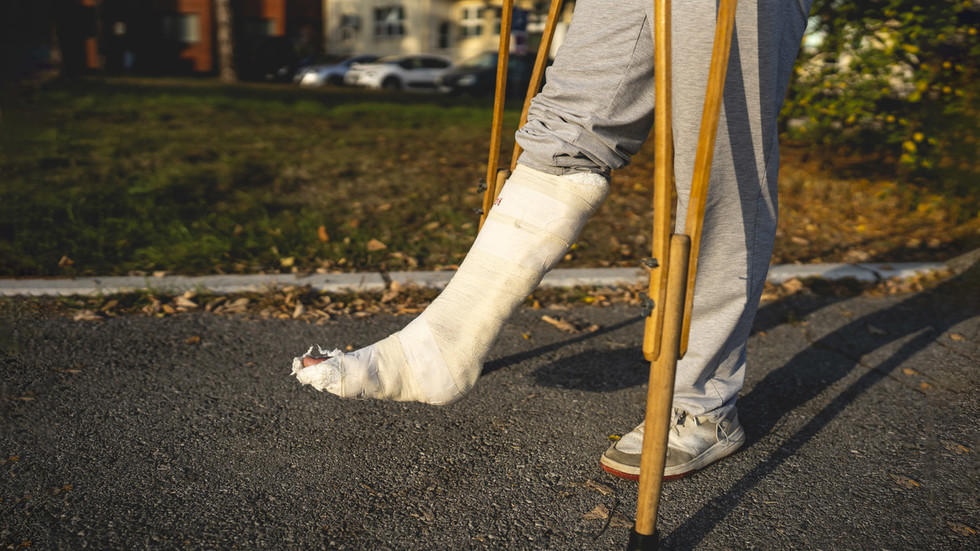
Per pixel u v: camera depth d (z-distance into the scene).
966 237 4.47
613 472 1.90
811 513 1.77
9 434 2.03
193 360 2.57
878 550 1.64
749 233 1.72
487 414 2.25
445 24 29.52
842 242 4.41
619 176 6.00
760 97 1.60
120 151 5.98
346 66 21.47
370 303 3.23
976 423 2.25
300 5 29.77
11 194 4.46
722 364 1.89
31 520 1.65
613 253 4.09
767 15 1.54
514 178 1.62
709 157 1.33
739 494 1.85
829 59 5.63
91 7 25.45
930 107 5.24
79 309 2.99
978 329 3.07
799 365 2.71
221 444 2.03
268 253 3.75
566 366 2.64
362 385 1.57
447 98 13.83
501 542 1.63
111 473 1.86
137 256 3.64
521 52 12.75
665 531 1.69
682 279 1.30
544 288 3.47
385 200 4.85
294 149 6.48
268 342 2.77
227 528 1.65
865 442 2.13
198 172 5.31
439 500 1.79
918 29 4.96
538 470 1.94
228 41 22.64
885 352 2.83
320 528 1.66
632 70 1.54
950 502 1.83
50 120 7.25
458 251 3.94
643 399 2.39
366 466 1.94
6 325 2.79
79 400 2.25
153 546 1.58
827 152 6.56
